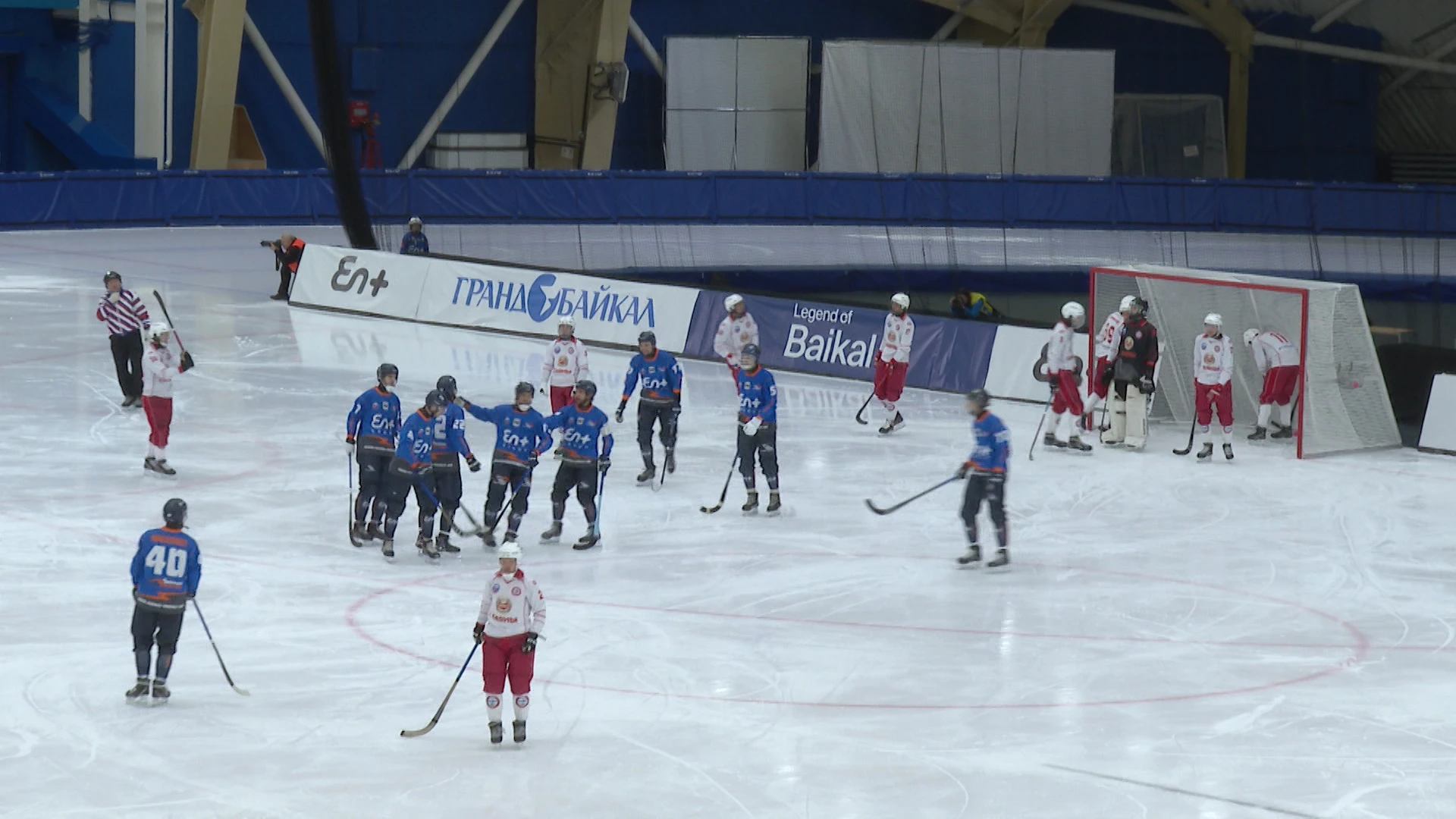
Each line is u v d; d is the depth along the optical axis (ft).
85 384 130.00
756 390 95.76
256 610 75.10
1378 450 122.11
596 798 53.52
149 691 62.49
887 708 63.41
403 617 74.64
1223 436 116.16
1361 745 59.88
